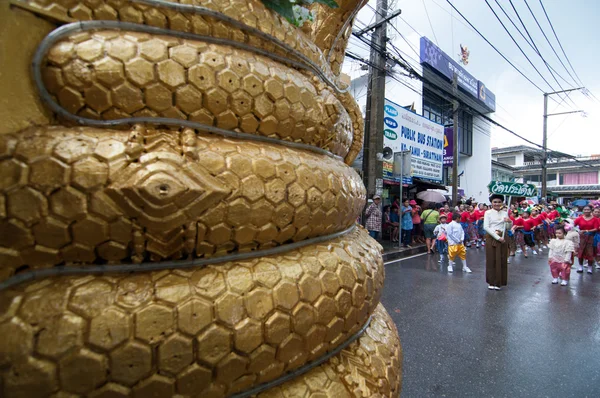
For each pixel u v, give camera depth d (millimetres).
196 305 548
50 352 474
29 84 526
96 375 488
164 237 547
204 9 635
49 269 527
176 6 610
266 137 711
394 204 9500
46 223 502
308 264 699
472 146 18891
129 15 588
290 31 792
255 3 725
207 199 550
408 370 2730
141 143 555
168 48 594
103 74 548
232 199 585
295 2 857
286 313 629
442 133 12922
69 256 529
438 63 14234
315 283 688
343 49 1155
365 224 7750
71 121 560
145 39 586
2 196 490
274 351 615
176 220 536
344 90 1090
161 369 518
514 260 8312
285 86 712
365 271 826
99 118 568
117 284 538
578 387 2508
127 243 537
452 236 6418
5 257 497
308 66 850
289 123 726
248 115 664
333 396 715
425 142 11875
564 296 4953
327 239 818
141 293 533
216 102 620
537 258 8664
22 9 511
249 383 608
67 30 548
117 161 525
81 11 560
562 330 3594
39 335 475
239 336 569
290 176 670
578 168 30875
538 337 3400
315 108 778
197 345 540
